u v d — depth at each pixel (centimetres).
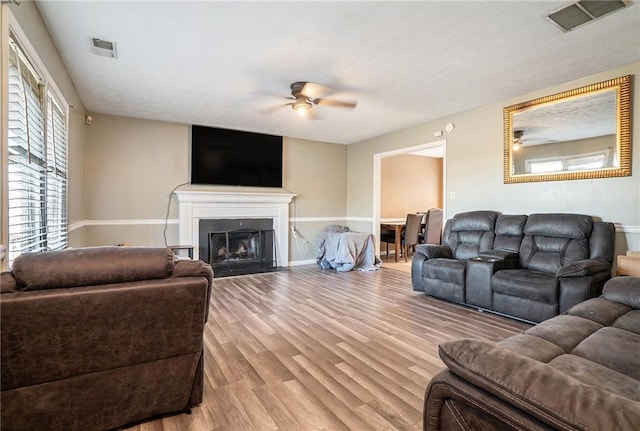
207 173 539
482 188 430
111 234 474
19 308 124
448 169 474
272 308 348
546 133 367
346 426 159
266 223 591
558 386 74
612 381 118
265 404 176
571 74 329
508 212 403
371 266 583
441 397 93
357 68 315
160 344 154
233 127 548
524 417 75
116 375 147
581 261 288
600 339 154
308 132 586
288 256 623
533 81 347
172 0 212
